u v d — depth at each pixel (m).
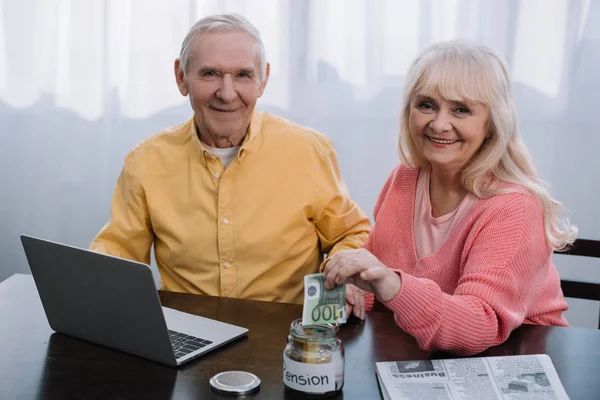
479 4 2.55
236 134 1.75
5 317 1.44
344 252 1.21
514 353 1.28
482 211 1.42
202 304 1.51
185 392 1.12
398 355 1.27
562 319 1.57
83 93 2.86
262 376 1.18
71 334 1.34
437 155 1.45
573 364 1.23
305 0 2.65
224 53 1.65
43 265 1.29
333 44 2.67
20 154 2.96
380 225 1.64
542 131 2.60
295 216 1.75
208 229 1.75
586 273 2.66
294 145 1.79
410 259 1.58
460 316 1.24
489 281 1.31
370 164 2.72
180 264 1.79
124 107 2.84
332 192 1.80
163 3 2.74
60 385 1.15
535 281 1.39
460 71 1.39
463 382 1.15
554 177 2.62
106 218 2.95
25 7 2.84
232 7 2.70
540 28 2.53
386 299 1.23
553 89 2.56
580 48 2.52
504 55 2.56
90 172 2.93
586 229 2.62
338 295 1.16
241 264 1.76
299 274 1.80
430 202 1.58
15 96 2.91
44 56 2.87
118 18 2.79
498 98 1.40
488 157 1.43
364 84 2.67
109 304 1.23
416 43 2.61
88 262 1.21
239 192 1.75
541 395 1.11
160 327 1.18
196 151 1.77
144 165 1.80
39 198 2.98
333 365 1.10
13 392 1.12
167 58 2.78
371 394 1.13
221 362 1.23
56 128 2.92
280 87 2.72
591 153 2.58
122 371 1.20
